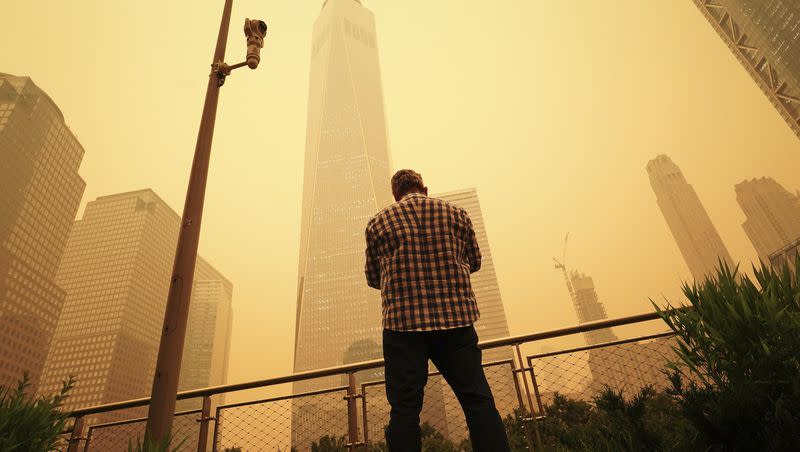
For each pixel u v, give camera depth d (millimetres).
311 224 147500
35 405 2381
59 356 148500
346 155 157000
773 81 100062
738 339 1501
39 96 122188
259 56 4406
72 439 3479
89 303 162125
